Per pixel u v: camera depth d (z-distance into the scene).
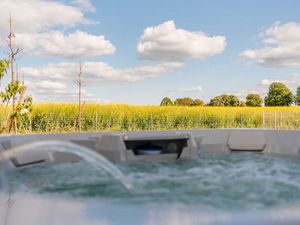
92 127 10.26
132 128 10.69
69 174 3.16
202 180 2.96
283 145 4.53
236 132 4.85
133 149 3.92
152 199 2.17
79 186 2.64
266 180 2.97
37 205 1.68
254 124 12.61
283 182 2.88
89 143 4.12
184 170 3.46
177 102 26.45
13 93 7.65
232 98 27.98
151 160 3.90
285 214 1.37
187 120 11.59
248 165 3.80
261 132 4.80
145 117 10.94
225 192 2.45
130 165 3.67
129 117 10.79
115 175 2.91
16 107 7.77
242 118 12.52
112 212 1.50
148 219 1.42
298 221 1.30
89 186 2.63
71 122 10.16
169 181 2.89
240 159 4.20
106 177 2.90
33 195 2.02
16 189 2.49
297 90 29.06
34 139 4.06
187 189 2.56
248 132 4.81
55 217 1.51
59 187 2.63
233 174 3.29
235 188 2.61
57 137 4.35
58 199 1.74
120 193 2.40
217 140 4.81
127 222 1.39
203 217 1.40
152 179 2.97
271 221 1.31
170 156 4.01
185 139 4.06
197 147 4.28
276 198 2.23
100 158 2.92
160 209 1.53
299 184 2.79
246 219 1.34
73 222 1.45
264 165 3.81
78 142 4.16
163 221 1.40
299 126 11.94
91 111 10.59
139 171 3.37
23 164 3.45
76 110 10.25
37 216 1.55
